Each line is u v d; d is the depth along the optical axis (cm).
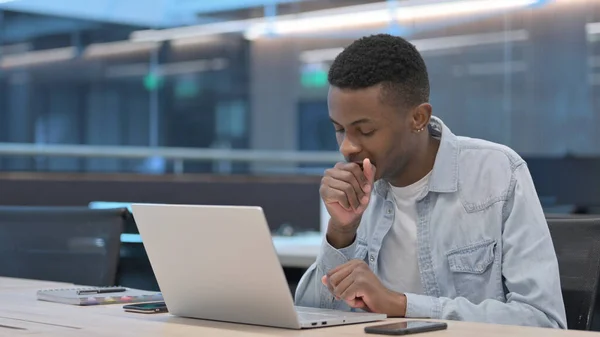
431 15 543
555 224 170
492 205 162
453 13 540
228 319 134
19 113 639
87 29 670
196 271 132
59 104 657
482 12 536
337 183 154
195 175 409
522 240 157
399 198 170
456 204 165
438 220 166
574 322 163
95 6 665
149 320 137
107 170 503
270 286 123
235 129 707
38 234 223
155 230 135
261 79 689
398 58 151
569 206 372
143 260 229
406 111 154
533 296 150
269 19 657
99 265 212
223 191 417
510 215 160
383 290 143
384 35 155
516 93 545
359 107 149
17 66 635
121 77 702
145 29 707
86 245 215
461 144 168
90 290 171
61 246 219
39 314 144
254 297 126
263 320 128
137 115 708
